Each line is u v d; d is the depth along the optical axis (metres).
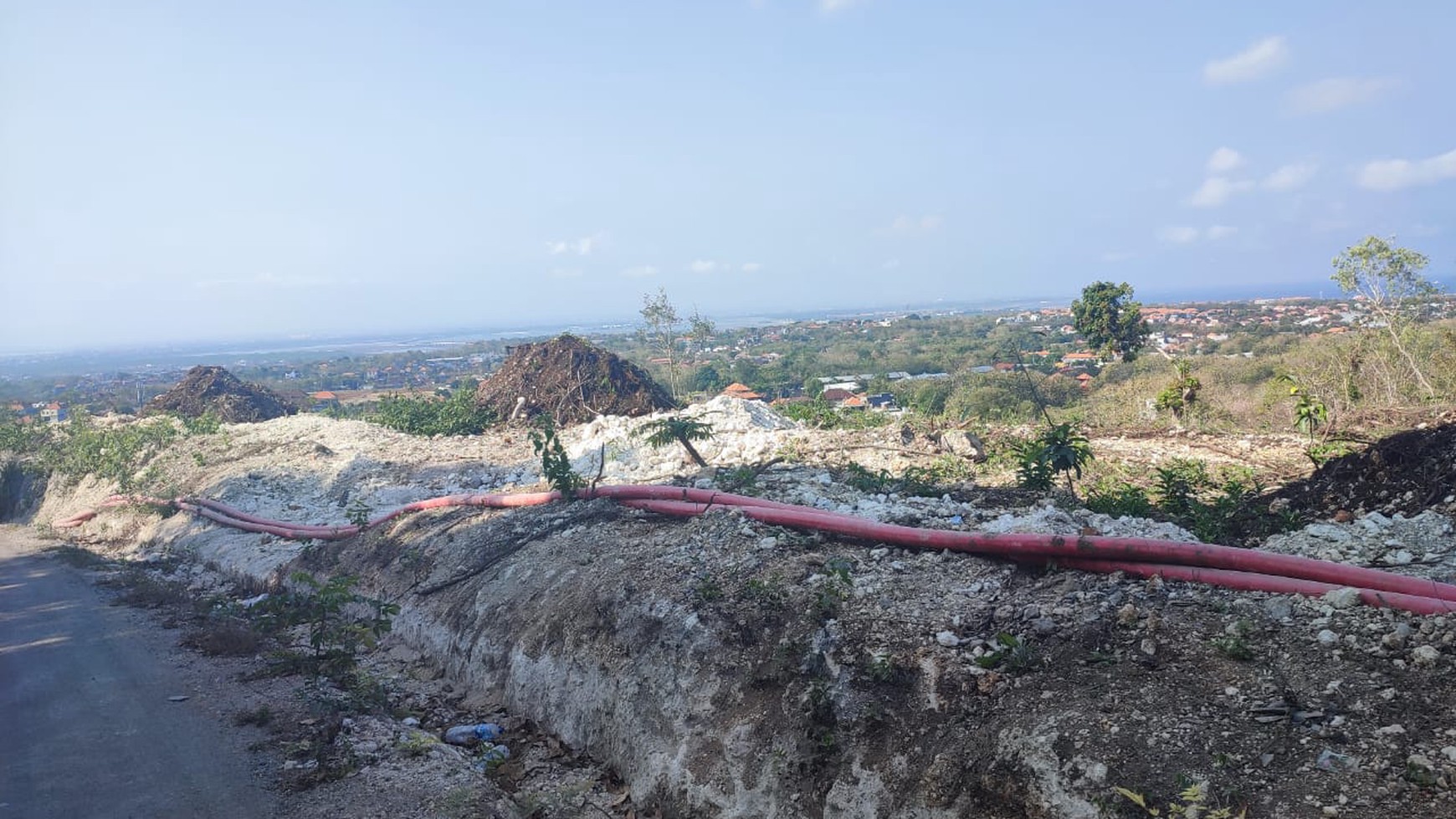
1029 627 5.85
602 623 7.68
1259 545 7.54
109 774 6.74
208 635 10.55
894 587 6.76
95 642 10.72
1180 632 5.41
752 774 5.78
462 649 9.21
